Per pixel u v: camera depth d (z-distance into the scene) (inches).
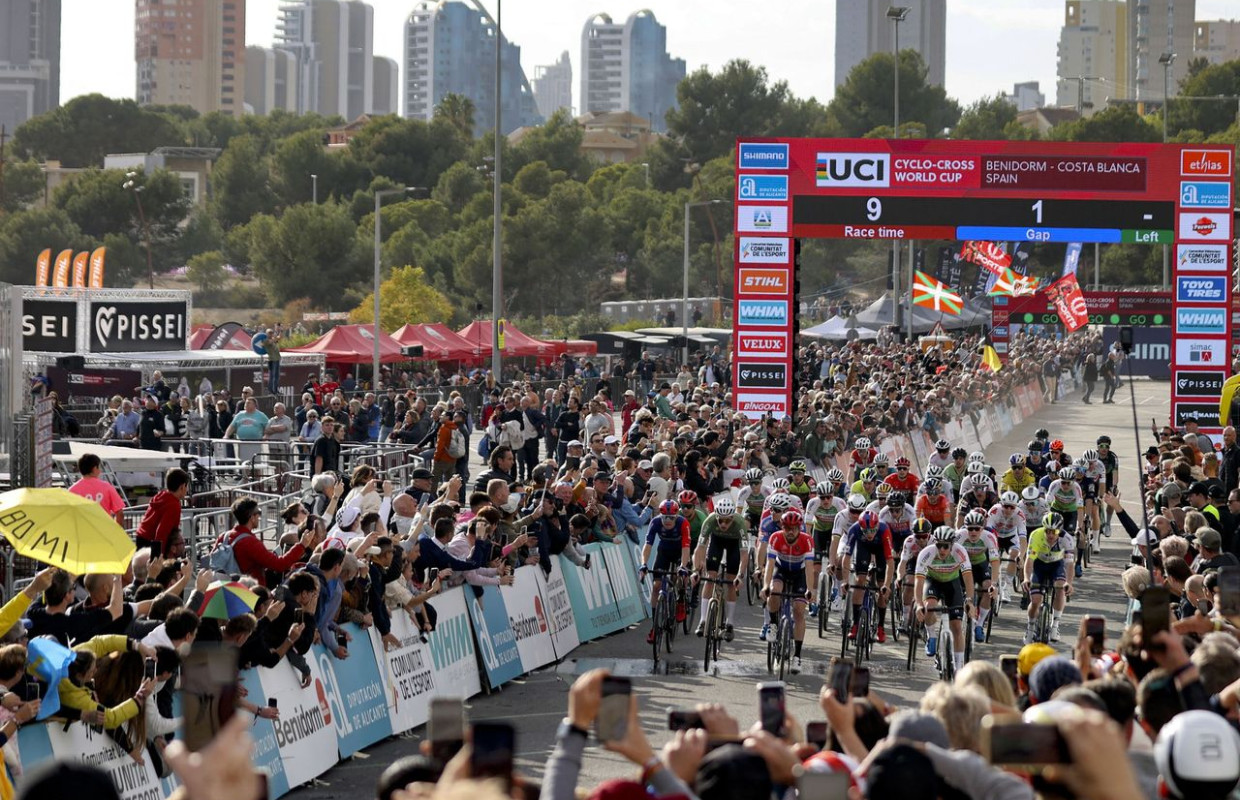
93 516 804.0
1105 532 2064.5
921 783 300.7
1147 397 4426.7
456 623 1076.5
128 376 2805.1
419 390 3363.7
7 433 1418.6
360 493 1301.7
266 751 804.0
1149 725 400.5
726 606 1250.0
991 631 1368.1
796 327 2165.4
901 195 2124.8
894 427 2573.8
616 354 4837.6
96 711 673.6
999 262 4015.8
